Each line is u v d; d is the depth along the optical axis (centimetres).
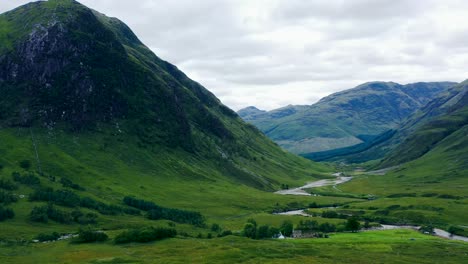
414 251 16812
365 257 15350
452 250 17062
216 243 16950
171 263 13425
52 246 16225
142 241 17088
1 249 15412
